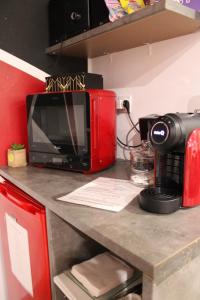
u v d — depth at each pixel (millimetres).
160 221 710
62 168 1261
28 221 1008
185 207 783
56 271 1004
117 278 924
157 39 1234
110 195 903
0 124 1422
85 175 1202
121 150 1567
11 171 1294
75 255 1046
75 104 1154
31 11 1446
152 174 1082
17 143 1487
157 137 728
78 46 1364
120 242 602
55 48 1430
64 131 1213
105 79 1623
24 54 1453
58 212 822
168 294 574
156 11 877
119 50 1473
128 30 1083
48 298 1021
